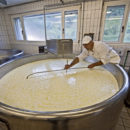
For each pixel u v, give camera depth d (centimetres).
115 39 229
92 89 97
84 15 231
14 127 58
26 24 330
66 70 140
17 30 359
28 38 347
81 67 157
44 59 204
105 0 207
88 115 52
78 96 86
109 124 69
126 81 84
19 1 275
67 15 256
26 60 175
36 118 49
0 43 353
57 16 273
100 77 123
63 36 279
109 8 213
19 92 92
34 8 285
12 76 125
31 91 93
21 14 315
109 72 139
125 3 196
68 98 83
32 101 79
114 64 132
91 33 226
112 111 63
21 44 359
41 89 97
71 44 133
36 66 164
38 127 53
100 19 219
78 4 230
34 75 128
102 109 55
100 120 59
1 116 55
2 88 98
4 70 129
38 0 270
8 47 380
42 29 310
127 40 220
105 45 136
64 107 73
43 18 295
